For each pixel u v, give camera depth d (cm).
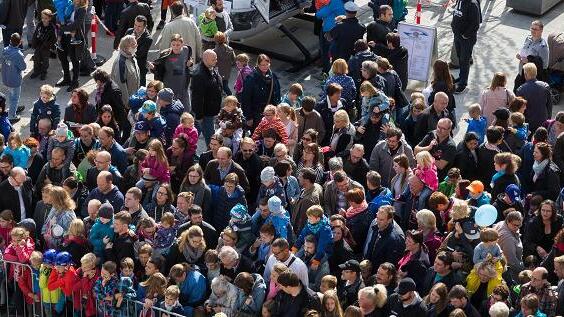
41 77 5734
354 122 4762
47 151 4350
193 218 3844
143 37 5259
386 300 3456
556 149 4322
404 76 5322
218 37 5297
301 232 3819
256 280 3622
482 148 4297
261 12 5766
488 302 3509
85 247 3866
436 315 3412
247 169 4266
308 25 6431
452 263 3578
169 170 4197
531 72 4788
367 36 5475
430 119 4550
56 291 3853
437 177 4122
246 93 4806
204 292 3700
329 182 4056
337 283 3703
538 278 3475
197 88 4822
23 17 5856
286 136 4403
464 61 5634
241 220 3841
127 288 3703
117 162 4306
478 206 3916
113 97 4716
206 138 4981
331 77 4788
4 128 4588
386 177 4266
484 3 6769
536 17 6588
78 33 5562
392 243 3703
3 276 3994
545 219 3866
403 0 5941
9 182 4100
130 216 3825
